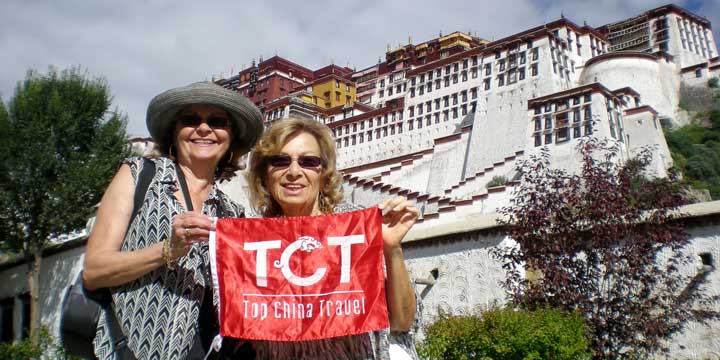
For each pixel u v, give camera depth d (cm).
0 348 1175
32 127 1767
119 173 282
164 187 283
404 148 6212
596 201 822
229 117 318
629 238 809
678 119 5706
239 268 282
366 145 6606
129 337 264
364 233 284
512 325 705
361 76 8506
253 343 285
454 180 4688
